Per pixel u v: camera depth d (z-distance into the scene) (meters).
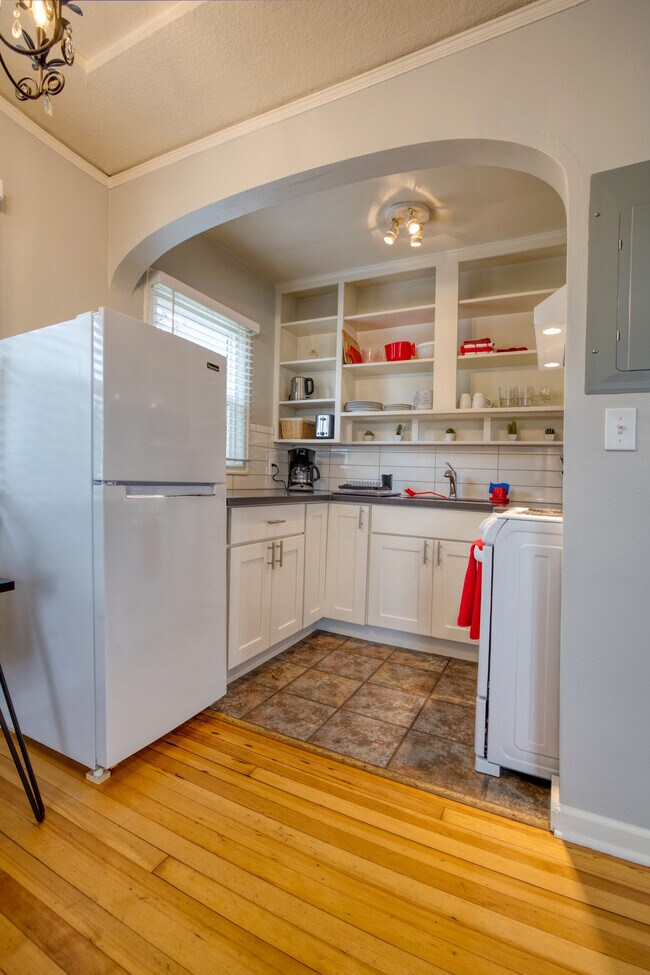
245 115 1.81
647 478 1.23
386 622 2.73
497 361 2.87
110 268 2.20
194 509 1.74
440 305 2.88
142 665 1.53
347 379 3.25
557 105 1.32
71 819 1.31
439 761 1.64
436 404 2.86
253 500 2.19
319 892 1.10
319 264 3.12
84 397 1.42
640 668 1.24
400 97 1.54
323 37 1.46
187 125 1.87
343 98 1.64
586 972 0.93
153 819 1.32
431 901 1.08
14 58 1.62
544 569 1.49
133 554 1.49
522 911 1.06
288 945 0.97
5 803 1.37
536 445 2.88
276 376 3.46
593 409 1.27
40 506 1.54
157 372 1.57
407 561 2.67
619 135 1.25
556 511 1.78
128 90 1.69
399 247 2.85
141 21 1.46
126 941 0.97
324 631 3.02
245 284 3.15
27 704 1.62
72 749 1.50
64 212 2.00
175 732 1.78
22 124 1.82
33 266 1.88
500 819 1.37
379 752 1.68
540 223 2.55
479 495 3.05
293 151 1.73
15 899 1.05
